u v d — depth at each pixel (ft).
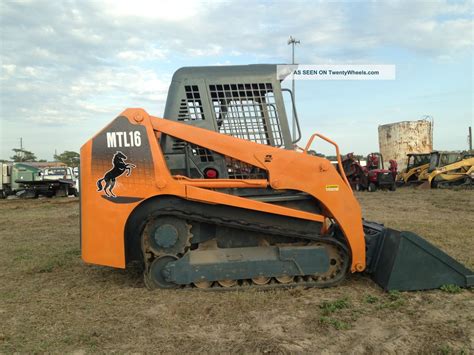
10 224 41.68
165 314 13.96
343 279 16.90
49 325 13.30
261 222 16.89
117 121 16.06
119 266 15.97
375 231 18.29
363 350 11.37
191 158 17.28
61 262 22.31
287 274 16.30
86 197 15.97
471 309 14.16
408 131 112.78
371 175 84.48
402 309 14.23
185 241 16.47
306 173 16.53
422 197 65.92
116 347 11.68
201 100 17.74
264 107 18.11
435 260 16.19
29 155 268.00
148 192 15.97
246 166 17.35
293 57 88.33
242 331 12.58
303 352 11.25
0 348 11.68
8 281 18.75
